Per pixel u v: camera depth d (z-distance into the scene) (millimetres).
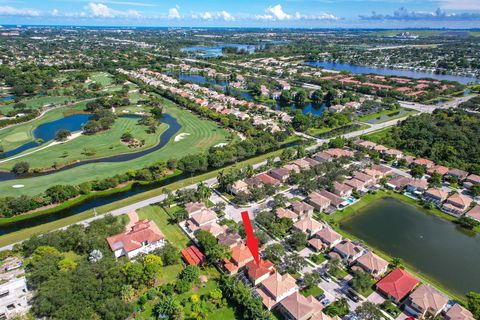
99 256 80062
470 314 67875
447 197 118125
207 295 72812
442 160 149875
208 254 82312
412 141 162625
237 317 68500
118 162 143875
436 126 183375
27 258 84375
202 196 110250
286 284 73312
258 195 113562
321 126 198250
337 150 151500
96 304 66188
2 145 161500
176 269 81875
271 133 179000
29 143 165375
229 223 99188
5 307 66562
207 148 161375
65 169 136375
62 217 106188
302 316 65562
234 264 82062
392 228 102125
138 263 77625
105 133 179250
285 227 96562
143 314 68312
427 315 69312
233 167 143250
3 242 90625
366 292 75812
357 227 102062
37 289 71812
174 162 137000
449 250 92938
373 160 146500
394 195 121875
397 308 71375
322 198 111250
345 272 82500
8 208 104062
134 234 87938
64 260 76562
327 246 90312
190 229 97250
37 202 108000
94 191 120625
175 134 181000
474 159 145375
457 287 79000
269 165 140375
